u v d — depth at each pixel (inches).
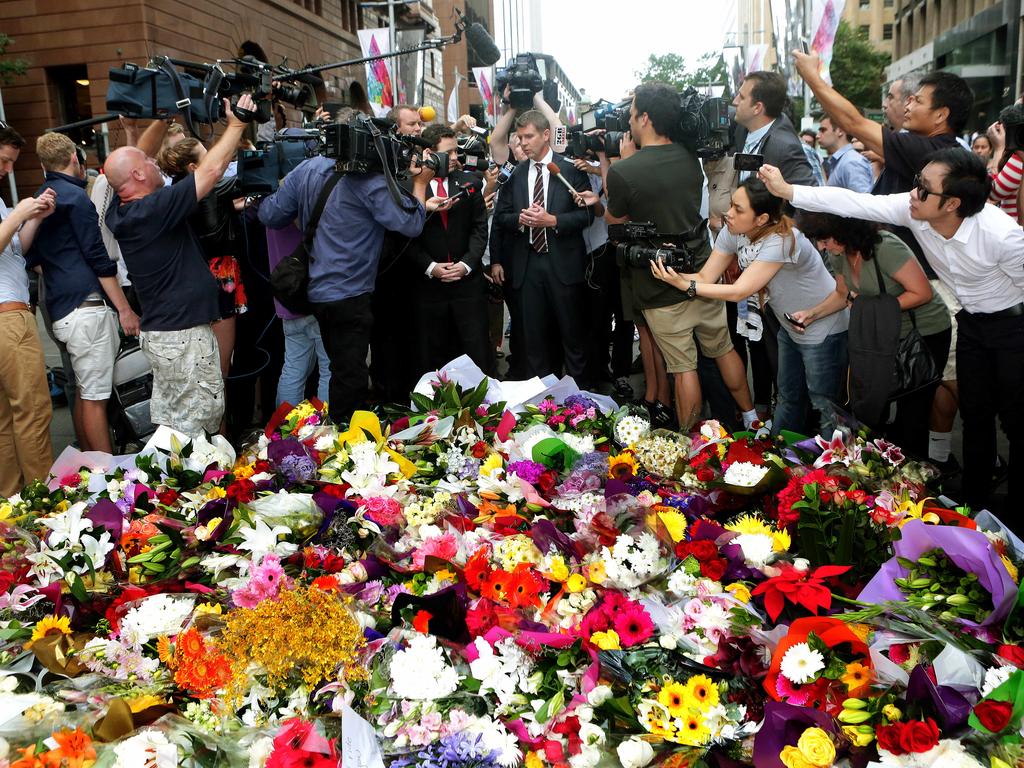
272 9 804.0
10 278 179.6
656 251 182.4
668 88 197.3
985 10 1083.3
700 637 90.0
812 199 153.8
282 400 213.5
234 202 221.6
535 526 107.3
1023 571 90.7
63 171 190.4
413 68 692.7
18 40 631.8
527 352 244.5
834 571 93.3
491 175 254.1
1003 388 145.3
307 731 78.8
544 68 294.0
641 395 275.9
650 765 76.4
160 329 182.9
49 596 106.2
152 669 93.1
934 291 173.5
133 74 173.5
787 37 356.8
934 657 79.4
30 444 183.2
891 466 125.0
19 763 71.0
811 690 79.6
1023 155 165.2
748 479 119.1
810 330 172.6
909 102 184.2
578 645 90.4
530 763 79.2
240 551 113.0
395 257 230.4
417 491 132.0
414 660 85.8
